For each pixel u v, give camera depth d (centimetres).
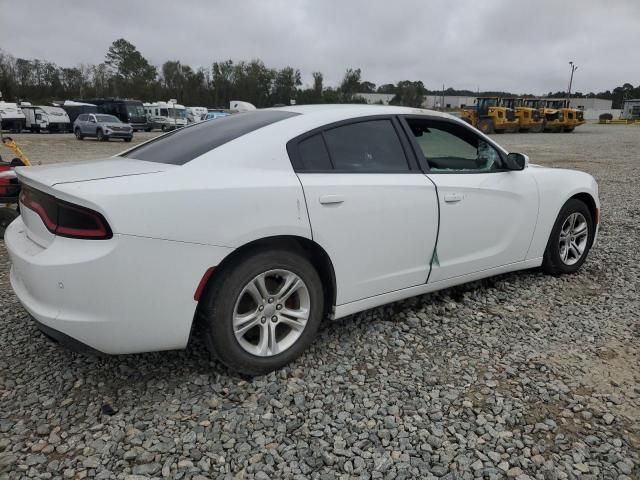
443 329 353
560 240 450
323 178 292
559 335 348
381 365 304
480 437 242
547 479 217
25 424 245
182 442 234
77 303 236
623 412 263
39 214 254
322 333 342
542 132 3694
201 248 248
